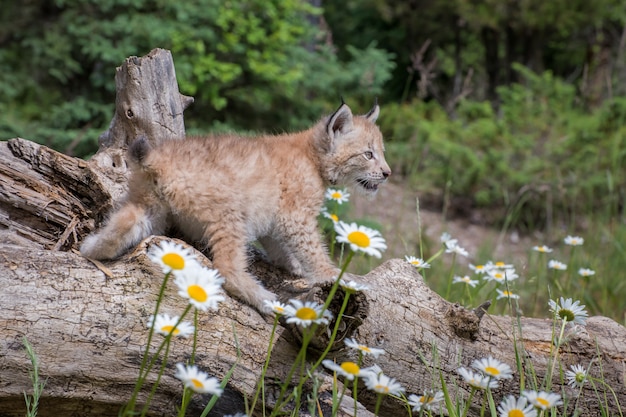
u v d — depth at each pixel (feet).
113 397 19.06
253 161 23.56
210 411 19.40
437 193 63.52
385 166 28.86
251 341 20.17
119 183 24.76
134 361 19.08
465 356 22.95
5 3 59.36
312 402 16.28
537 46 81.05
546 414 20.72
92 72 58.75
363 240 15.55
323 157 27.30
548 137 63.00
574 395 23.61
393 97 86.94
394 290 23.27
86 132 51.98
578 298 38.09
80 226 23.81
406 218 57.41
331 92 63.21
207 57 55.88
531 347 24.02
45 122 55.31
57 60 57.11
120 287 19.71
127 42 54.08
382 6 80.89
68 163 24.03
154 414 19.40
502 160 61.67
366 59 64.59
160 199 21.98
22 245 21.63
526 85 79.46
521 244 57.06
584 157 60.95
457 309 23.26
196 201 22.03
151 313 19.56
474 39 88.22
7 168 23.20
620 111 63.67
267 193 23.81
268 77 56.65
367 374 15.70
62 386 18.72
